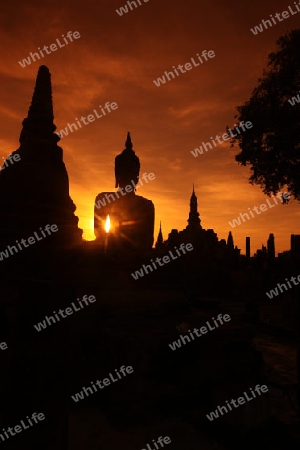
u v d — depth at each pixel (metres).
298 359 5.45
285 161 15.98
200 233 28.23
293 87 15.56
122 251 8.56
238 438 4.81
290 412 5.95
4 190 5.29
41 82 6.12
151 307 7.12
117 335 5.81
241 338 6.78
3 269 4.76
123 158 9.99
